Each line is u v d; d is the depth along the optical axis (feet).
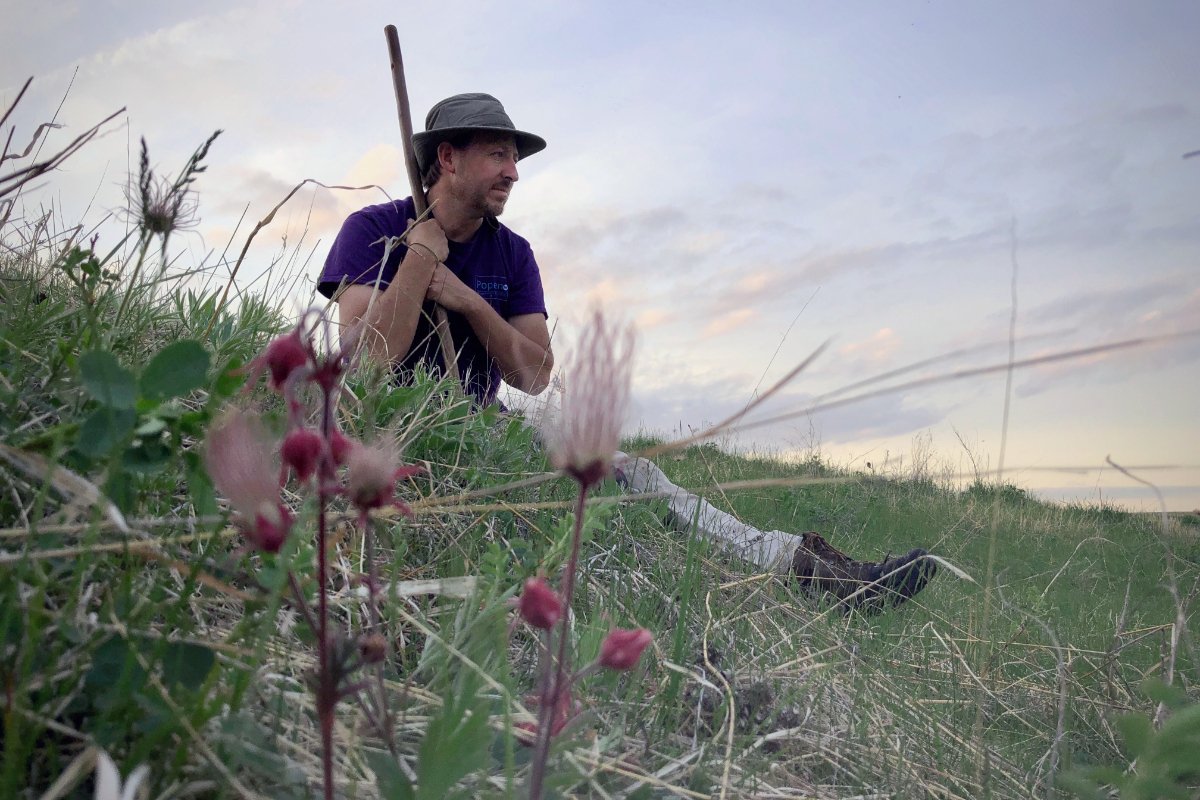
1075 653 10.62
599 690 5.97
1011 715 8.96
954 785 6.98
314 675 3.37
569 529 7.04
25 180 5.33
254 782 3.83
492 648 5.19
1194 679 9.68
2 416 4.84
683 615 6.93
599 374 3.26
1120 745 8.19
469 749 3.40
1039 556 19.51
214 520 4.43
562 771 4.48
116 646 3.72
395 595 5.35
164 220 4.19
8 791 3.07
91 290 5.89
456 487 9.27
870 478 6.09
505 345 14.60
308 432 3.30
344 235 14.75
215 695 4.06
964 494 25.82
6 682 3.21
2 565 3.78
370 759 3.72
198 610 4.78
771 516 18.03
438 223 15.38
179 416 4.27
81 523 4.37
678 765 5.34
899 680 9.20
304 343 3.45
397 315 13.39
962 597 13.64
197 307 9.29
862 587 12.19
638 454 4.60
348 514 5.43
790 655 8.48
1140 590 15.26
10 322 6.25
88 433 3.96
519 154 16.52
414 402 9.76
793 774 6.27
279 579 3.50
